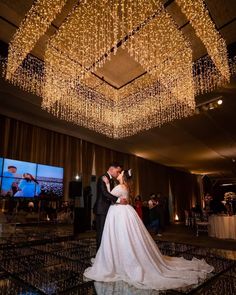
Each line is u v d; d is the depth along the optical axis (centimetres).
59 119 741
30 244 489
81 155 931
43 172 784
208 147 1063
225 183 2152
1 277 267
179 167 1590
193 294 220
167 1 337
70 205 730
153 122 761
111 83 574
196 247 502
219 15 358
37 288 233
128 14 356
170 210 1493
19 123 750
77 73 521
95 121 760
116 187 316
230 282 253
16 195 688
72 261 341
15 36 408
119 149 1105
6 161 693
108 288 233
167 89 577
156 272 261
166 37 410
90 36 407
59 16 369
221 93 560
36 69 491
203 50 449
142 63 487
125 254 267
